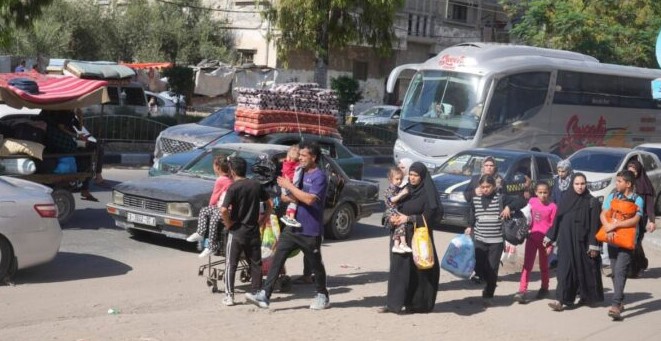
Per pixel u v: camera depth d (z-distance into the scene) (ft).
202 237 32.50
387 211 29.58
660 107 95.50
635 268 39.40
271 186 32.60
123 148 79.05
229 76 123.13
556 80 81.35
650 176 64.39
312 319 27.81
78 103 43.29
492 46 78.23
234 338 24.56
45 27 129.39
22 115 46.65
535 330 28.37
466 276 32.04
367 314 29.12
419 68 78.33
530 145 79.00
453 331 27.37
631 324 29.84
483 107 73.72
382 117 127.13
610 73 88.28
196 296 31.37
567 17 120.47
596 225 31.37
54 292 30.86
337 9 97.35
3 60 97.50
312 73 143.74
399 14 158.51
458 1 172.24
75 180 44.06
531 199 33.27
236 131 55.72
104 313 28.12
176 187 40.14
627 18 126.00
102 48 141.69
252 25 142.61
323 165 45.60
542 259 33.58
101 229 43.88
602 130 88.53
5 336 23.77
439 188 50.57
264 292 29.25
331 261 40.01
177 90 117.50
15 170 40.83
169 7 146.20
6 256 31.09
